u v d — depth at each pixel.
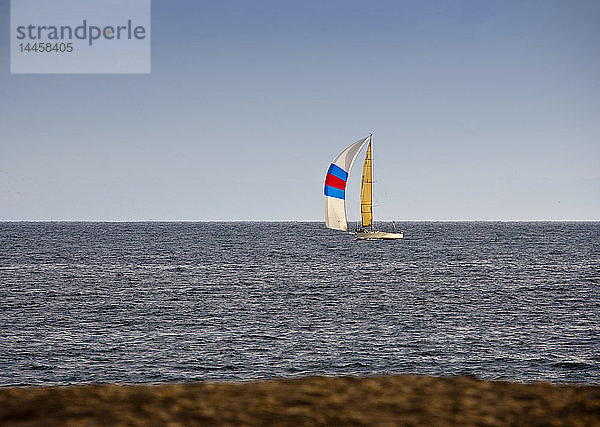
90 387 31.03
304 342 107.81
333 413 27.30
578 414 27.36
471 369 90.94
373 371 89.88
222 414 26.97
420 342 107.81
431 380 32.84
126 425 25.28
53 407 27.66
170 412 27.14
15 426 25.00
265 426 25.50
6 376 88.25
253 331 118.00
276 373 89.06
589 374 88.25
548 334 114.88
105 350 102.94
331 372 89.31
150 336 113.94
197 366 92.81
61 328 122.25
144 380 86.12
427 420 26.42
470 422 26.25
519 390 31.12
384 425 25.80
